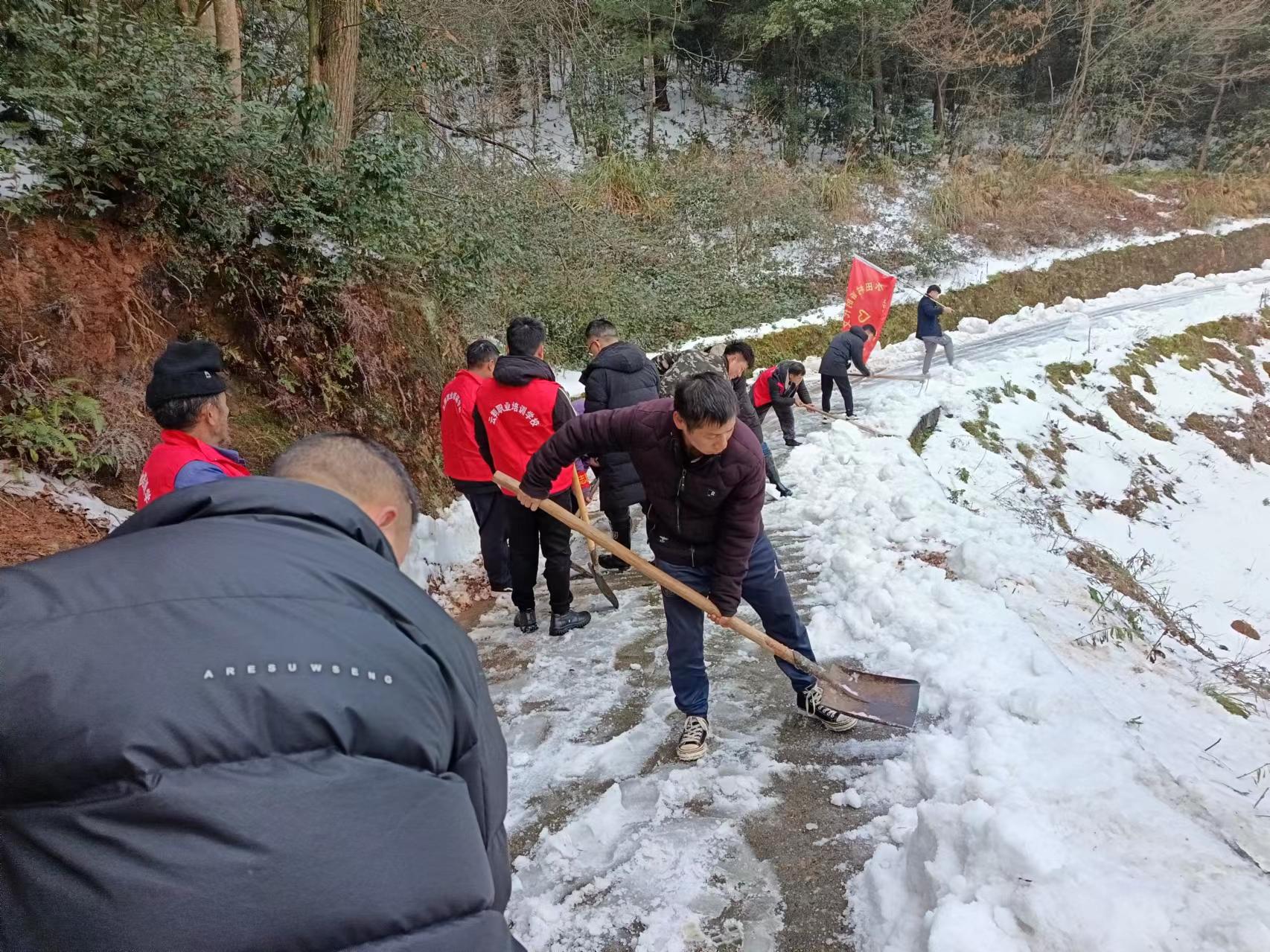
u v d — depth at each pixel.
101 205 4.54
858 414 10.87
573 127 18.86
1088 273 22.44
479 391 4.45
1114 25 25.06
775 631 3.37
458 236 8.25
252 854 0.83
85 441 4.25
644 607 4.94
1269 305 21.27
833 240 19.31
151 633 0.92
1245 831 2.39
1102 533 10.84
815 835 2.74
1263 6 24.89
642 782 3.14
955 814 2.32
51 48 4.55
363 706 0.94
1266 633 10.02
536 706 3.86
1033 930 1.95
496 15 12.44
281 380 5.46
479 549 6.28
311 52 7.83
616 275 15.70
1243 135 27.56
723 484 2.82
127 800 0.82
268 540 1.06
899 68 24.50
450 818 0.97
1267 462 15.55
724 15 22.52
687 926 2.40
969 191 22.44
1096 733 2.81
